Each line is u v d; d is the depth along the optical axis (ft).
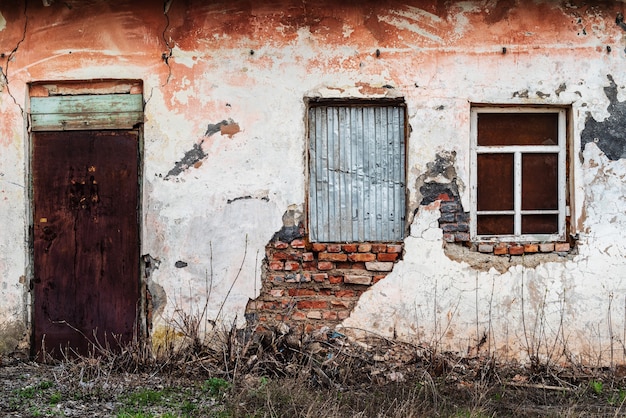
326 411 17.25
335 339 21.58
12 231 22.00
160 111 21.79
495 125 22.21
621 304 21.79
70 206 22.22
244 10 21.81
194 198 21.77
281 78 21.77
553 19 21.88
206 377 20.53
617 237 21.85
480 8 21.79
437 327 21.63
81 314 22.21
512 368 21.43
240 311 21.77
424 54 21.74
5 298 22.00
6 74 22.03
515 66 21.80
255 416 17.17
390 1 21.79
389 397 18.81
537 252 21.90
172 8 21.85
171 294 21.77
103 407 17.85
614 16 21.91
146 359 21.15
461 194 21.71
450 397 19.27
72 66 21.95
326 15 21.79
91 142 22.17
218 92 21.77
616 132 21.91
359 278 21.77
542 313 21.67
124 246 22.11
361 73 21.72
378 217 22.08
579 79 21.86
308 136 22.11
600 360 21.63
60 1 21.93
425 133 21.71
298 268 21.85
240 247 21.77
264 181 21.76
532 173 22.29
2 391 18.90
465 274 21.67
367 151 22.12
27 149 22.16
